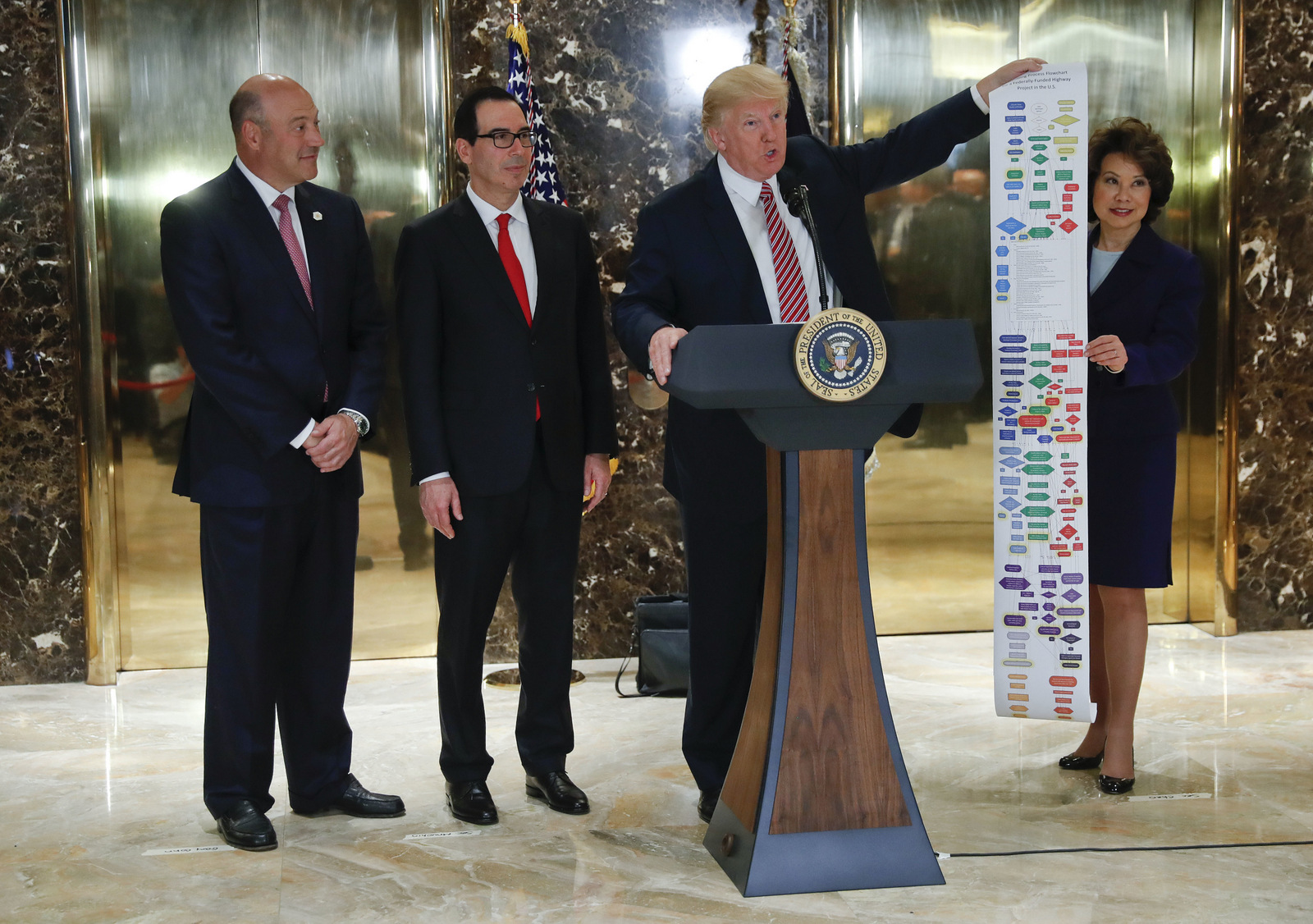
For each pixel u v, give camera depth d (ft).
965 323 7.34
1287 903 7.39
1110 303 9.84
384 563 14.61
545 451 9.23
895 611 15.29
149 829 9.16
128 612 14.25
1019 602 9.14
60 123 13.30
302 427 8.69
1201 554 15.46
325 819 9.34
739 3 14.17
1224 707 11.93
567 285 9.44
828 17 14.34
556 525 9.41
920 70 14.74
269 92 8.64
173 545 14.25
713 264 8.54
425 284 9.11
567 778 9.57
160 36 13.83
